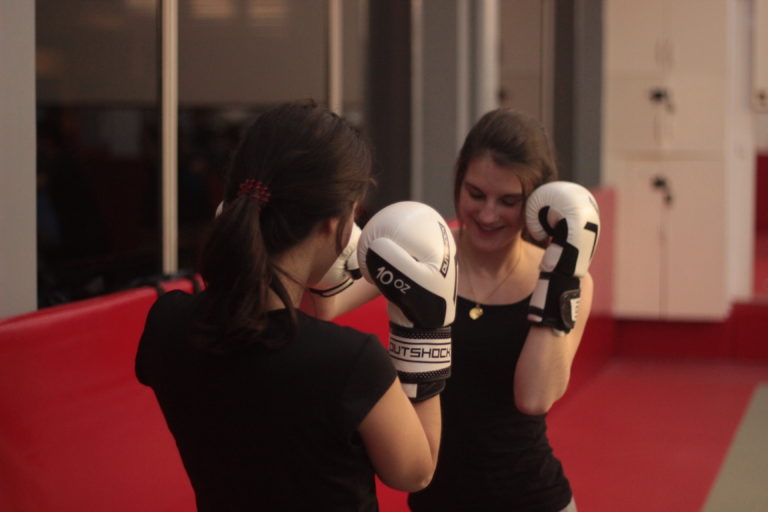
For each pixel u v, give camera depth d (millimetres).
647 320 7105
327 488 1242
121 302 2000
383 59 4230
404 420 1269
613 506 4168
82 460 1889
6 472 1688
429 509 1996
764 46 6918
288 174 1246
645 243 6855
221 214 1263
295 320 1228
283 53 3535
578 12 6473
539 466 1944
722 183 6723
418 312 1383
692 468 4668
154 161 2879
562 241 1810
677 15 6645
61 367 1827
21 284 1954
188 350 1292
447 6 4242
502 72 5641
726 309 6926
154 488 2133
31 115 1945
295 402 1219
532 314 1828
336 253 1317
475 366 1927
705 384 6344
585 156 6648
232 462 1273
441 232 1412
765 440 5117
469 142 1935
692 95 6684
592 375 6438
